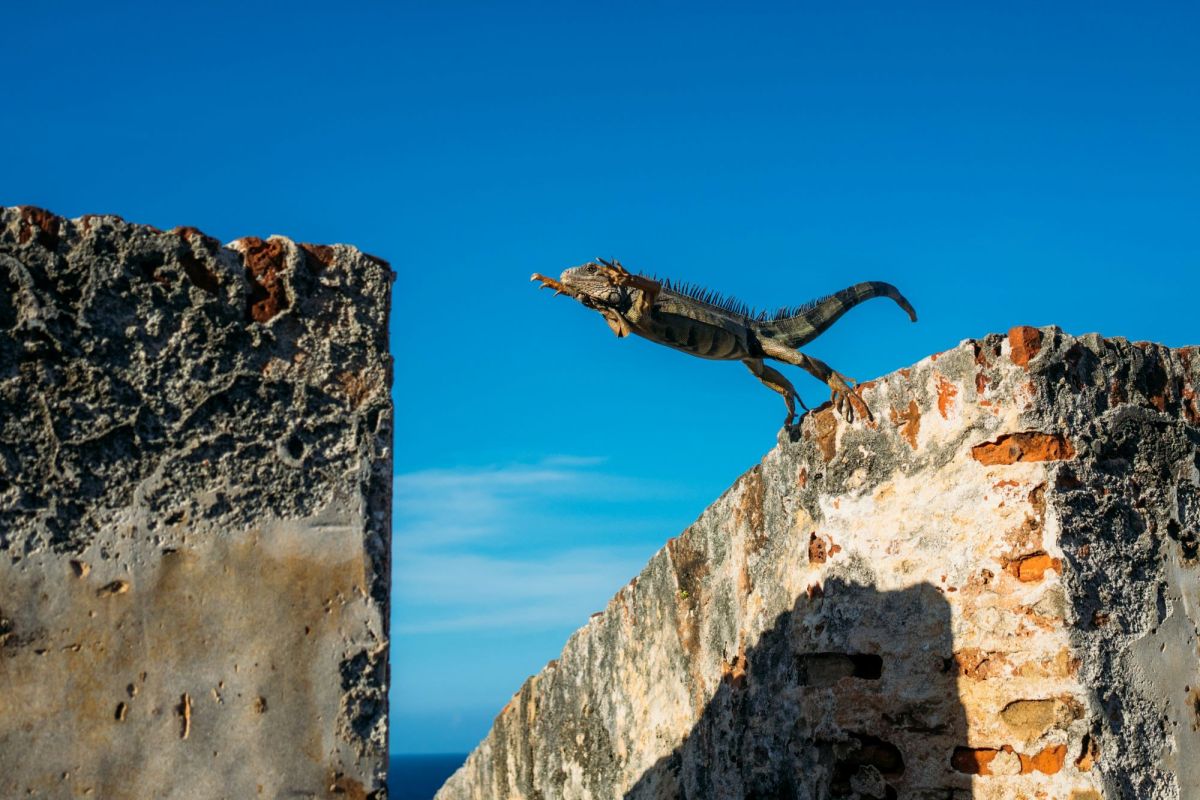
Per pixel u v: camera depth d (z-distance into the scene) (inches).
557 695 416.8
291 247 203.0
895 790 267.3
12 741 175.6
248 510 192.7
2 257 186.1
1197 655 263.0
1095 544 257.0
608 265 314.0
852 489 287.6
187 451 191.0
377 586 196.9
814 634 289.7
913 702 266.8
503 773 444.1
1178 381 279.3
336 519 196.9
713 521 343.3
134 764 179.8
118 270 192.1
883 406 285.3
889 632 273.6
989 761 254.8
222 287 197.8
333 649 192.2
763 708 307.7
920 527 272.8
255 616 189.6
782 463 311.3
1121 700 249.4
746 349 333.4
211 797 181.9
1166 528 267.3
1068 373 264.7
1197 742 256.5
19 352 185.0
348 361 203.2
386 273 208.7
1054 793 244.8
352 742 190.2
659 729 357.4
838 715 279.6
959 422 269.6
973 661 259.4
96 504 185.5
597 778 387.2
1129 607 257.0
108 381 188.7
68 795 176.4
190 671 184.9
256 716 186.5
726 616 330.3
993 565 259.8
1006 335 266.7
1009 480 260.7
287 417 197.5
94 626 182.1
